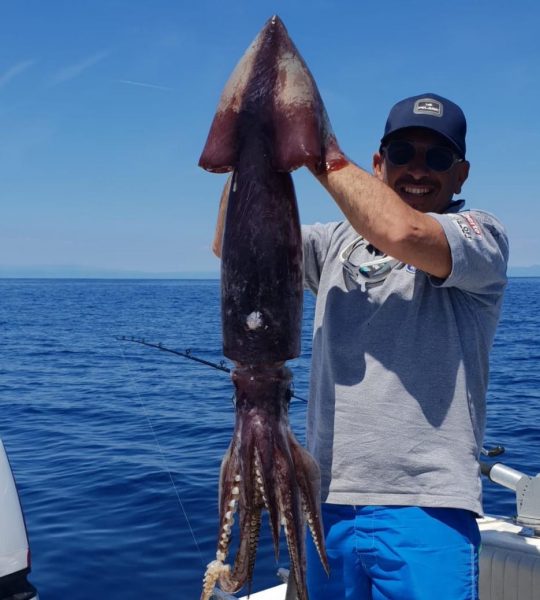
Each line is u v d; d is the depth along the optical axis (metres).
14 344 32.12
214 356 25.77
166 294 123.50
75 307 73.88
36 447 10.41
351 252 2.77
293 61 2.21
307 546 2.82
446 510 2.52
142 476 8.36
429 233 2.29
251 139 2.22
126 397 15.77
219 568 2.17
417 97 2.72
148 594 5.25
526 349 26.77
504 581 3.52
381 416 2.57
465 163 2.85
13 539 3.12
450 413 2.54
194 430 11.48
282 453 2.20
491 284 2.56
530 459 9.00
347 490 2.60
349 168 2.24
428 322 2.59
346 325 2.71
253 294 2.20
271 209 2.20
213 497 7.47
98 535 6.41
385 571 2.56
